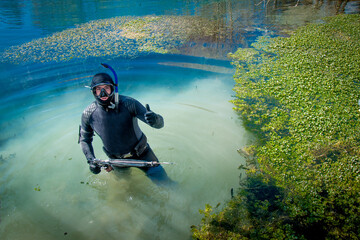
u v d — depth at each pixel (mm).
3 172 2945
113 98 2252
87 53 5582
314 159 2885
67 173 2945
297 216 2348
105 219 2428
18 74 4871
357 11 7777
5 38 6449
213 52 5551
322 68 4594
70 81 4652
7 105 4102
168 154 3152
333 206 2404
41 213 2486
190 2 10016
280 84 4250
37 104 4129
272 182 2689
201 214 2436
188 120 3701
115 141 2406
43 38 6461
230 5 9320
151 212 2475
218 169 2908
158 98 4141
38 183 2818
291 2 9320
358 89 3994
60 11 9070
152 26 7121
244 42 5961
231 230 2270
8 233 2309
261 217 2361
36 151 3268
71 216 2459
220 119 3693
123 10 9016
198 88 4363
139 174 2805
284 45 5645
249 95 4086
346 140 3072
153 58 5332
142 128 3641
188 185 2738
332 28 6383
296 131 3305
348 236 2174
